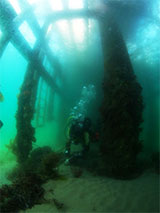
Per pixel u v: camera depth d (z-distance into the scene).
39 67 8.80
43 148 7.25
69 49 13.53
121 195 3.85
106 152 5.08
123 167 4.79
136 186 4.26
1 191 3.95
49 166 5.15
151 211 3.17
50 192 4.21
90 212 3.26
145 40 10.02
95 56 14.58
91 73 17.03
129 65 5.51
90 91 17.19
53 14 8.02
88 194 3.99
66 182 4.74
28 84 6.77
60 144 10.93
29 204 3.65
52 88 13.84
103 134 5.20
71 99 17.91
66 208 3.46
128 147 4.77
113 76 5.16
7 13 5.45
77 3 7.30
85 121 6.42
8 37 5.71
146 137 11.81
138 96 5.12
